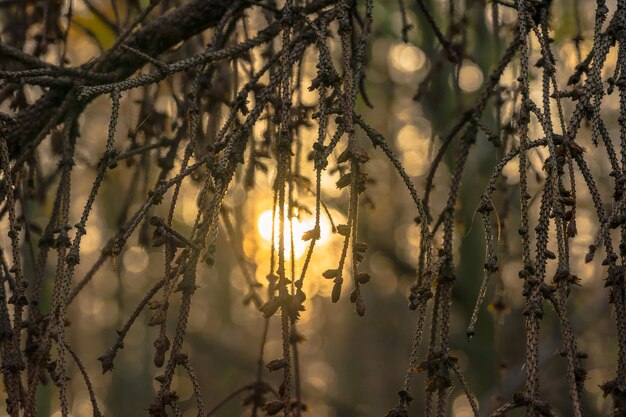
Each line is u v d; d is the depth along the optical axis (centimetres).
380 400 2044
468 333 162
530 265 166
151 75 202
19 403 197
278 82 195
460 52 332
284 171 177
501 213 318
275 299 170
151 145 273
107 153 183
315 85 178
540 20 226
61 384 164
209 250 175
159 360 173
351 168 167
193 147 209
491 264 166
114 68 266
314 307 2023
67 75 254
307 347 2195
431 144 340
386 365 2066
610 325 884
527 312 157
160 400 170
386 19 650
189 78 296
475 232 776
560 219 160
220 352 1458
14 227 182
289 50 204
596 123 171
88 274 261
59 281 187
